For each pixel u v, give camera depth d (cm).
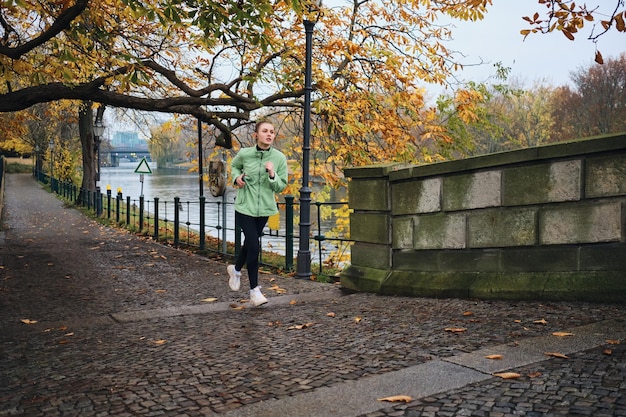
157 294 779
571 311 489
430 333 472
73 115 3070
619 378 319
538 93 5575
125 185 6475
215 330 545
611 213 512
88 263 1116
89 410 337
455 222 638
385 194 717
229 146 1451
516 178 577
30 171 7988
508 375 340
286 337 502
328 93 1248
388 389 342
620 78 5644
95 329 574
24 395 370
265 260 1069
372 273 732
